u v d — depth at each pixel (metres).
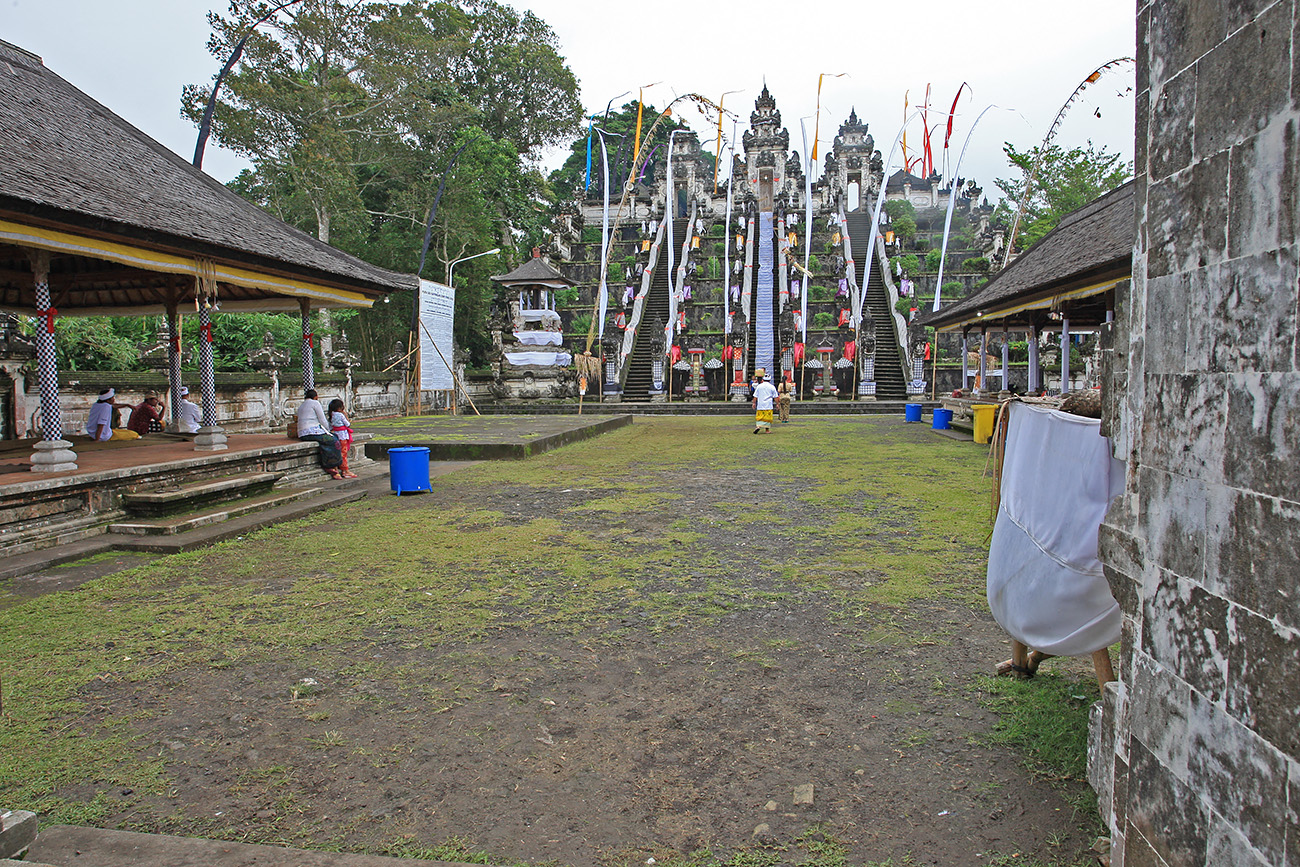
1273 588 1.63
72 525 7.52
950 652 4.56
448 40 32.34
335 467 11.57
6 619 5.27
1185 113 2.02
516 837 2.84
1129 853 2.26
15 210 6.86
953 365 31.56
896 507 9.16
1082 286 11.89
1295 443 1.55
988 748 3.43
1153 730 2.14
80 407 14.62
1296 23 1.56
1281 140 1.61
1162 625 2.10
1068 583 3.15
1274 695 1.62
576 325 37.00
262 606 5.55
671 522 8.47
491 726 3.70
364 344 32.56
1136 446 2.35
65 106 9.79
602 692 4.07
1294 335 1.56
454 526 8.34
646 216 46.97
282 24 25.66
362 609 5.46
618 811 3.00
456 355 30.62
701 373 32.72
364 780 3.23
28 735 3.63
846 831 2.85
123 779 3.25
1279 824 1.60
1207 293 1.90
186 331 22.05
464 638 4.88
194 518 8.02
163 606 5.55
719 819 2.94
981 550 7.00
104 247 8.05
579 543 7.48
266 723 3.75
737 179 54.16
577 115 44.28
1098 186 28.59
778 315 35.34
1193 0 1.98
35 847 2.72
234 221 10.50
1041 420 3.48
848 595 5.69
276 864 2.63
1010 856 2.69
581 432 18.56
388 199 35.56
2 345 13.20
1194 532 1.95
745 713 3.82
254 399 18.66
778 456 14.71
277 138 26.28
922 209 64.88
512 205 38.25
